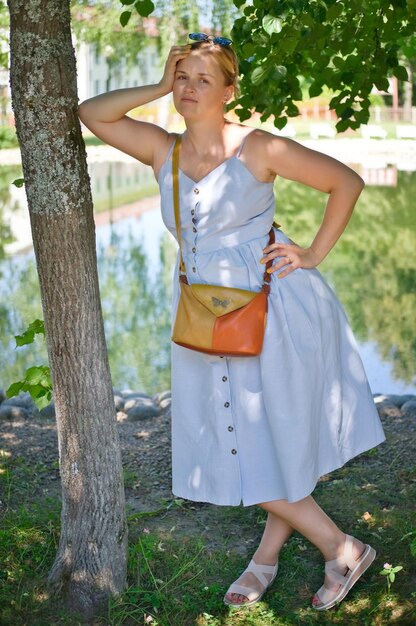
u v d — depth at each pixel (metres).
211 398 2.98
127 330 8.11
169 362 7.08
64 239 2.93
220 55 2.83
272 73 4.09
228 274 2.89
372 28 4.31
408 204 15.81
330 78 4.57
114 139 3.00
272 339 2.87
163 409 5.25
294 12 3.65
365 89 4.58
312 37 3.83
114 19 28.42
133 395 5.67
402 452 4.36
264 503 3.00
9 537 3.47
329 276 9.89
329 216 2.92
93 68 39.19
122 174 22.86
